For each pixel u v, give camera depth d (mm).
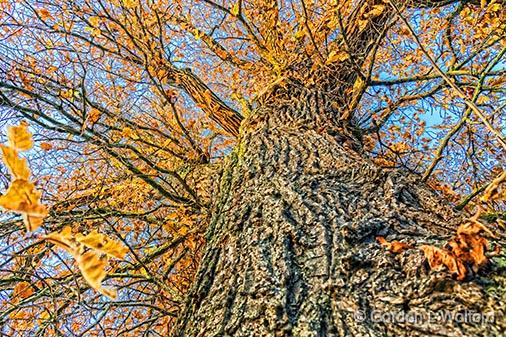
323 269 1568
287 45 4938
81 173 4730
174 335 1694
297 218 1995
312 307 1407
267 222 2070
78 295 2158
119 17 4496
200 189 4418
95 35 4043
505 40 3998
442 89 4594
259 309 1480
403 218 1811
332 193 2150
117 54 4270
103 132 3994
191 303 1814
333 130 3242
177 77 5047
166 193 4090
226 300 1629
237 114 4953
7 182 2393
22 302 2693
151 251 4164
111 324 3852
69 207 3863
